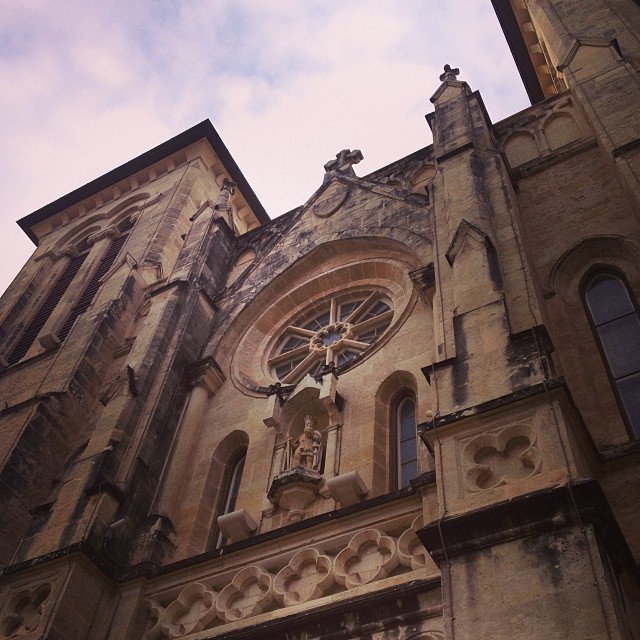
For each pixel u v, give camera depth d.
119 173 45.34
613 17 26.33
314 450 18.91
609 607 9.73
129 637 15.82
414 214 25.23
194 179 41.84
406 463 18.00
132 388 21.83
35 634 15.16
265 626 14.01
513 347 14.22
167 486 20.06
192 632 15.33
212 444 21.45
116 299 30.28
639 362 16.20
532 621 10.04
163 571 16.73
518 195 22.23
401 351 20.30
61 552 16.56
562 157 22.62
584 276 18.75
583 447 13.12
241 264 29.97
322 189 29.83
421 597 12.94
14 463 22.69
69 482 19.05
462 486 12.35
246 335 25.72
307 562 15.23
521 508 11.20
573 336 17.20
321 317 25.67
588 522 10.66
